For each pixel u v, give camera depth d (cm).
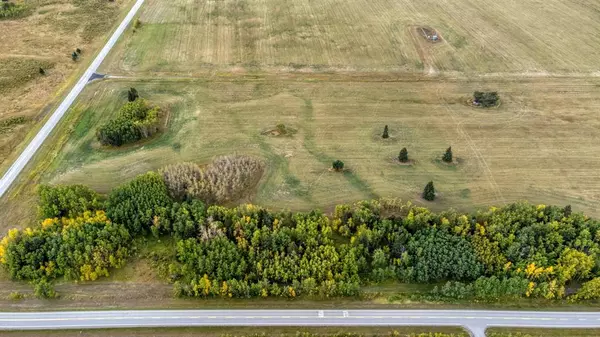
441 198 6912
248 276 5619
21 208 6631
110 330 5225
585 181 7300
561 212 6388
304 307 5522
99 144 7938
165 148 7869
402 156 7581
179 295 5556
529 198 6944
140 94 9294
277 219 6250
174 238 6241
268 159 7662
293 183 7169
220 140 8094
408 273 5706
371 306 5556
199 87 9606
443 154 7844
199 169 7075
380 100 9294
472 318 5444
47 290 5481
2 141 7912
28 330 5212
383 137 8206
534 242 5966
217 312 5441
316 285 5625
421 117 8800
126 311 5419
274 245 5884
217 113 8819
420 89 9675
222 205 6700
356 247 5938
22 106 8850
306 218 6331
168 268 5869
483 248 5891
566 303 5616
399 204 6556
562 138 8275
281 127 8325
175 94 9356
